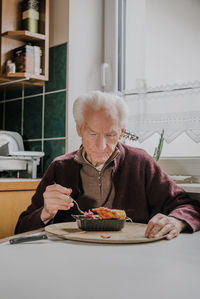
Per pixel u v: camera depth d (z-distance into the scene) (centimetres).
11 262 68
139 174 137
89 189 136
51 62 218
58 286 54
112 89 221
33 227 115
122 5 226
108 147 121
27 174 207
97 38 225
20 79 204
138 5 219
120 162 138
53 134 214
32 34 201
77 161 134
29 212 135
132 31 221
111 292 52
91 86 221
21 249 79
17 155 199
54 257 72
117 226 98
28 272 62
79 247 81
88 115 119
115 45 222
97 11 225
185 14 195
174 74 200
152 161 141
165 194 131
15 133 219
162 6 207
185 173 187
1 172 221
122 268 64
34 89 227
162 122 189
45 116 220
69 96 209
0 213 176
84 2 218
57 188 106
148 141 207
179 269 64
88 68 220
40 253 75
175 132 184
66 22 211
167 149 199
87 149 122
